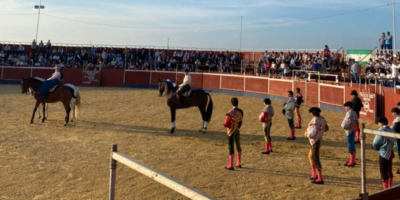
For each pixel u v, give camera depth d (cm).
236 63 3200
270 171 791
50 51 3281
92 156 892
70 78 3036
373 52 2512
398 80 1589
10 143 1012
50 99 1339
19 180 698
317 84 1962
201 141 1111
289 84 2206
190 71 3058
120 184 683
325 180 727
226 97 2480
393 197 335
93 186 669
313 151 707
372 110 1476
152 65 3241
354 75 1923
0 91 2425
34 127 1275
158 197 616
